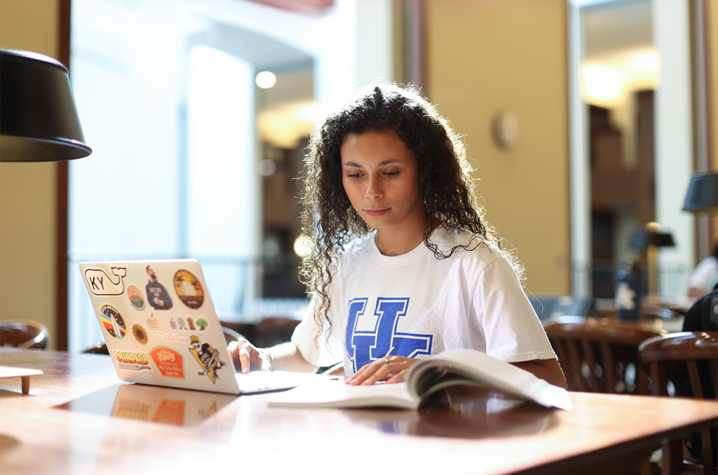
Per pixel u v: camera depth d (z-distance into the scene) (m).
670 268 8.75
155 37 9.40
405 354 1.32
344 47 9.74
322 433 0.81
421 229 1.40
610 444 0.74
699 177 3.48
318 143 1.56
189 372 1.13
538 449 0.72
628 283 3.51
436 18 6.37
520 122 7.28
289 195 13.03
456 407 0.96
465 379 0.95
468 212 1.40
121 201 9.23
